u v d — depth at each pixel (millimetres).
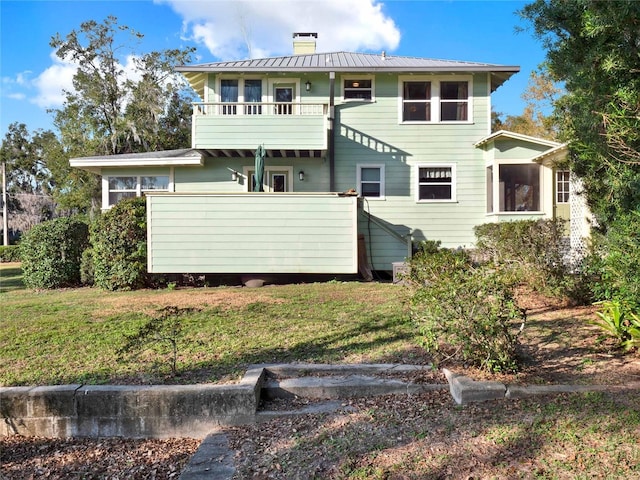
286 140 13141
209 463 3137
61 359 4906
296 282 11477
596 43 4477
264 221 10938
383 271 13008
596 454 2773
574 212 9469
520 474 2629
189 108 27938
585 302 6840
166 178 14422
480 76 14055
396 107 14125
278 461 3057
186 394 3904
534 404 3504
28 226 36125
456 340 4141
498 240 8750
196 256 10844
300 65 14148
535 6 4793
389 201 14102
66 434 3918
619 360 4469
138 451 3730
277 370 4504
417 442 3096
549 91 24500
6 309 7789
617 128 4133
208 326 6227
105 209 13828
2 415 3904
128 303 8188
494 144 13203
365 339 5555
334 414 3771
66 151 28141
